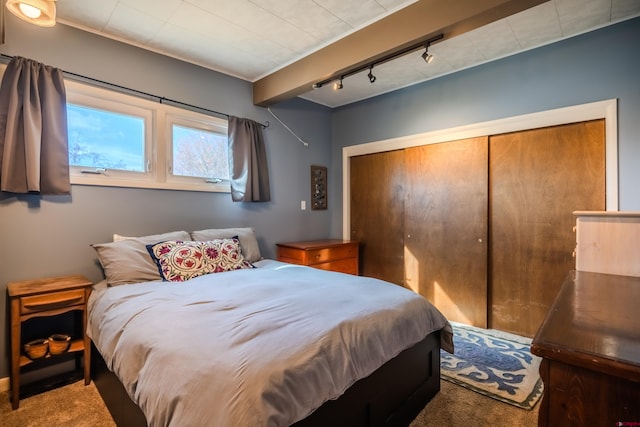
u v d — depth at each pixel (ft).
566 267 8.73
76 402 6.28
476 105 10.05
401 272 12.17
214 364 3.47
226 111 10.56
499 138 9.78
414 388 5.73
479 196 10.10
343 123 13.84
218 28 8.01
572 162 8.60
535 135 9.17
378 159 12.88
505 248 9.73
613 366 2.09
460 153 10.48
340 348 4.15
